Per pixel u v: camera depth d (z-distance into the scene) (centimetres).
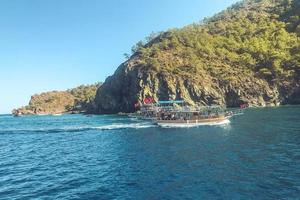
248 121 8394
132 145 5541
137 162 3994
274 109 12950
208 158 3928
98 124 11162
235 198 2445
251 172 3142
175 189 2747
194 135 6331
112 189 2862
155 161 3972
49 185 3120
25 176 3584
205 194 2570
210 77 18238
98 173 3525
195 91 17125
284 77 17512
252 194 2511
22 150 5841
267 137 5369
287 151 4062
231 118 9612
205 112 8538
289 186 2648
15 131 9919
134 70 18750
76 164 4169
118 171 3559
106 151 5112
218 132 6550
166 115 8981
